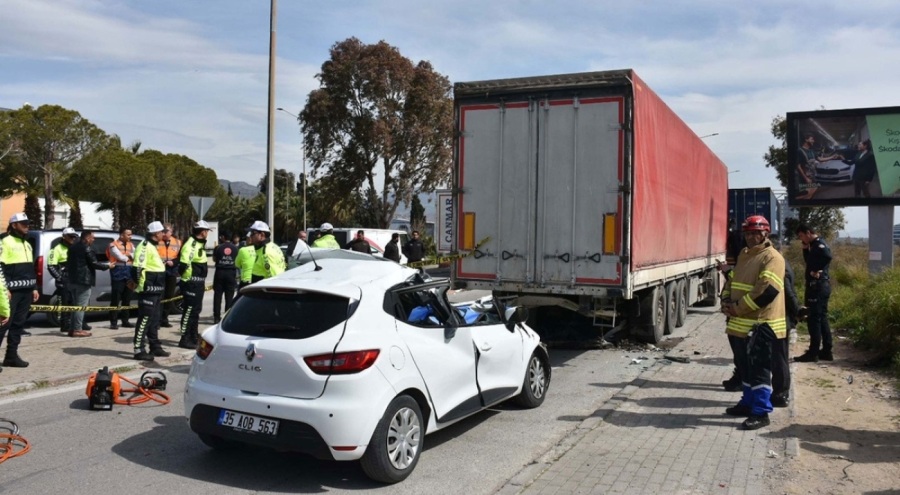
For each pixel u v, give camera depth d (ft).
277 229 183.73
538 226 31.89
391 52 129.08
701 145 49.65
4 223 174.60
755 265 21.58
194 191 184.14
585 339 37.91
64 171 137.08
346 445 15.60
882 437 20.20
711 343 38.91
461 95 33.37
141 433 20.79
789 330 27.02
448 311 19.97
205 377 17.16
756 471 17.30
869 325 34.68
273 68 56.18
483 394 20.76
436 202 73.31
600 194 30.71
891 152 62.90
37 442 19.80
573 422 22.57
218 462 18.30
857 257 77.30
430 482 17.12
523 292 32.91
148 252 31.24
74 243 38.34
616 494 15.85
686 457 18.49
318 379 15.67
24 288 29.07
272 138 56.59
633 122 30.25
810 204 65.46
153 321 31.78
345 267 19.02
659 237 36.11
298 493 16.25
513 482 16.69
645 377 29.25
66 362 30.58
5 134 121.39
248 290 17.70
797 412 23.02
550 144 31.65
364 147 130.93
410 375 17.21
